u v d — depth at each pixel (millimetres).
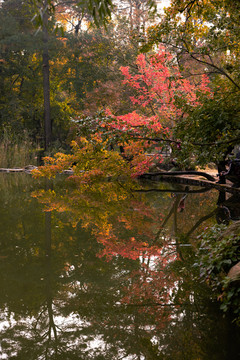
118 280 3732
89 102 19359
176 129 6891
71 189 10617
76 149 12273
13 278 3742
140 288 3527
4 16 22625
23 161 17484
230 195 9422
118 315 2971
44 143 23656
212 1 6543
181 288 3551
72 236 5398
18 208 7531
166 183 12438
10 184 11641
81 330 2729
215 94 6457
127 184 11898
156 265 4180
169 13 7039
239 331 2713
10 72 24234
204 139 6359
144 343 2531
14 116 23453
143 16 18578
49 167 12016
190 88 11047
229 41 6680
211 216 6785
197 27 6992
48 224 6125
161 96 12930
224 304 2932
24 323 2838
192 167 13445
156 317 2928
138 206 7922
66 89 25266
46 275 3842
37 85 24953
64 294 3350
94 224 6188
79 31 26062
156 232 5688
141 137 8492
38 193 9750
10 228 5824
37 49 22750
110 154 11805
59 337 2619
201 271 3707
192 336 2645
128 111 18062
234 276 2994
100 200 8672
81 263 4219
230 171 9758
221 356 2363
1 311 3023
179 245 4969
